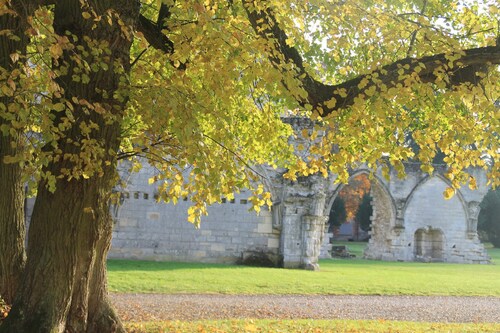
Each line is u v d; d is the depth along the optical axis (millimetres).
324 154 8695
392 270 29469
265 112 10586
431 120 8945
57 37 5977
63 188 7617
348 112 8961
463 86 7965
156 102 7188
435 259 40344
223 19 8203
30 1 7410
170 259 28391
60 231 7605
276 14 8477
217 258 28578
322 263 32938
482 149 8219
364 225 63250
